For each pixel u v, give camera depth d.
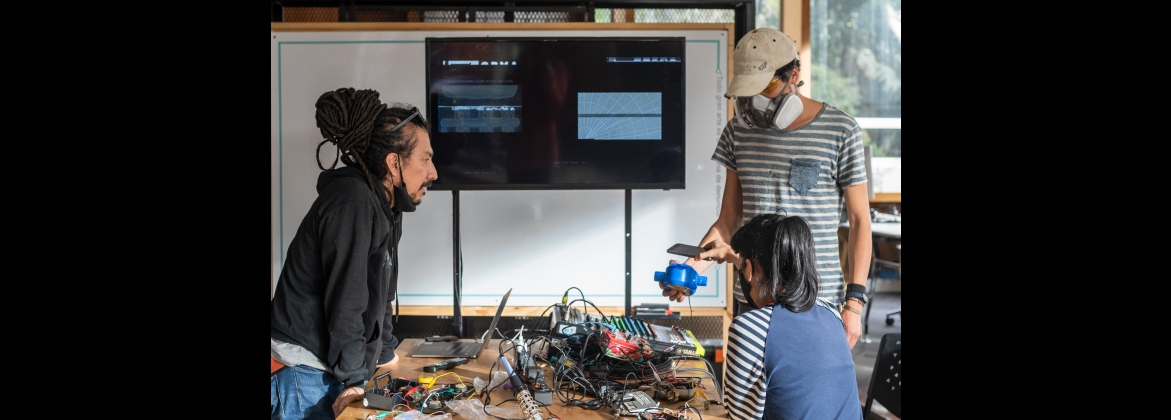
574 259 3.11
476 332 3.29
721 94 3.05
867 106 5.02
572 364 1.76
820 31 4.95
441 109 2.91
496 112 2.90
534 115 2.90
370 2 3.14
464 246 3.11
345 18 3.13
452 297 3.13
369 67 3.03
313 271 1.86
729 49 3.04
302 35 3.02
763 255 1.48
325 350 1.88
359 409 1.63
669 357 1.80
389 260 2.01
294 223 3.05
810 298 1.45
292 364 1.86
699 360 1.90
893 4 4.93
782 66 2.12
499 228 3.11
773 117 2.16
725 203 2.47
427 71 2.86
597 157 2.90
